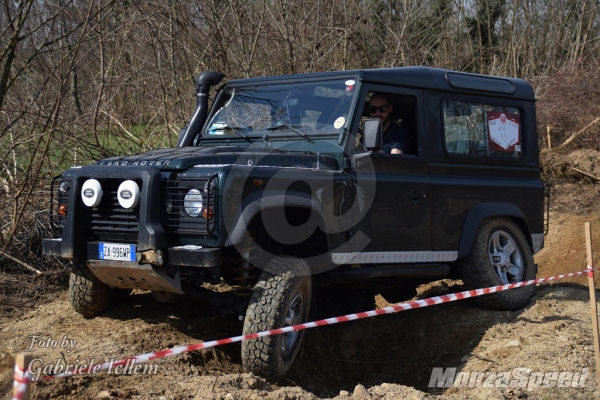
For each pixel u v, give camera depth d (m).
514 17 16.16
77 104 9.22
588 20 18.05
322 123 5.25
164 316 5.49
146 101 10.14
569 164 12.95
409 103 5.74
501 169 6.32
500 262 6.21
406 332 6.35
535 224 6.65
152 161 4.45
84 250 4.54
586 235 4.43
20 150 7.71
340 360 5.91
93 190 4.43
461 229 5.91
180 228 4.28
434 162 5.71
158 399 3.86
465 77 6.13
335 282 5.27
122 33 8.86
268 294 4.39
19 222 7.28
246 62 10.83
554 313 5.99
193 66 10.45
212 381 4.08
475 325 5.95
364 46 11.91
